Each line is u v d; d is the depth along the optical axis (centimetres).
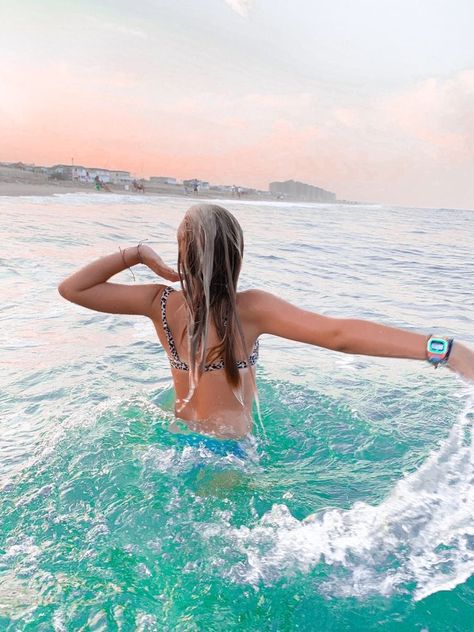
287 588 139
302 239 1322
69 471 190
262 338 406
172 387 283
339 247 1166
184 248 189
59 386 287
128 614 130
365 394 288
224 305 192
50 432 222
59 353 350
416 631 127
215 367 200
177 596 136
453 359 162
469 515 172
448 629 128
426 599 137
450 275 806
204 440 204
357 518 169
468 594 139
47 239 975
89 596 135
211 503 174
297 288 650
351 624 129
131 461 195
